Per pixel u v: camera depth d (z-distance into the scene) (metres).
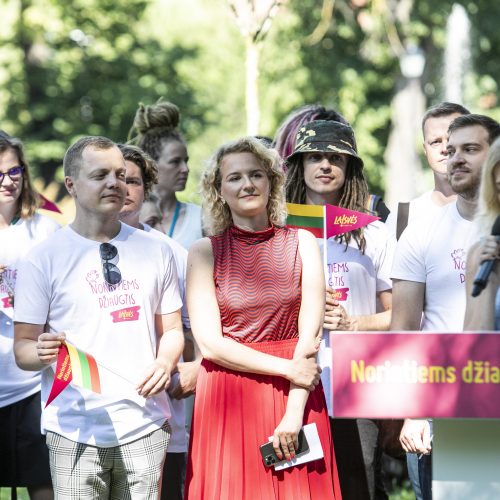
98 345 8.53
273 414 8.19
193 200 19.44
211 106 47.81
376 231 9.87
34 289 8.61
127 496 8.62
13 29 45.19
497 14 37.62
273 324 8.30
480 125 8.83
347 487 9.47
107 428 8.48
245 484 8.14
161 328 8.92
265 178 8.53
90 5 45.56
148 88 46.44
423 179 38.12
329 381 9.48
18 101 46.31
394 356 6.73
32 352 8.45
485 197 7.50
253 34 13.52
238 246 8.47
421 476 9.36
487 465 7.05
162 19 47.53
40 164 46.66
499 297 7.27
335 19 37.06
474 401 6.66
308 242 8.56
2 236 10.24
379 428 9.88
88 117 47.56
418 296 9.04
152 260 8.81
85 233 8.74
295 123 10.73
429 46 38.12
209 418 8.27
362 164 10.04
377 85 37.66
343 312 9.38
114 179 8.62
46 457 10.06
